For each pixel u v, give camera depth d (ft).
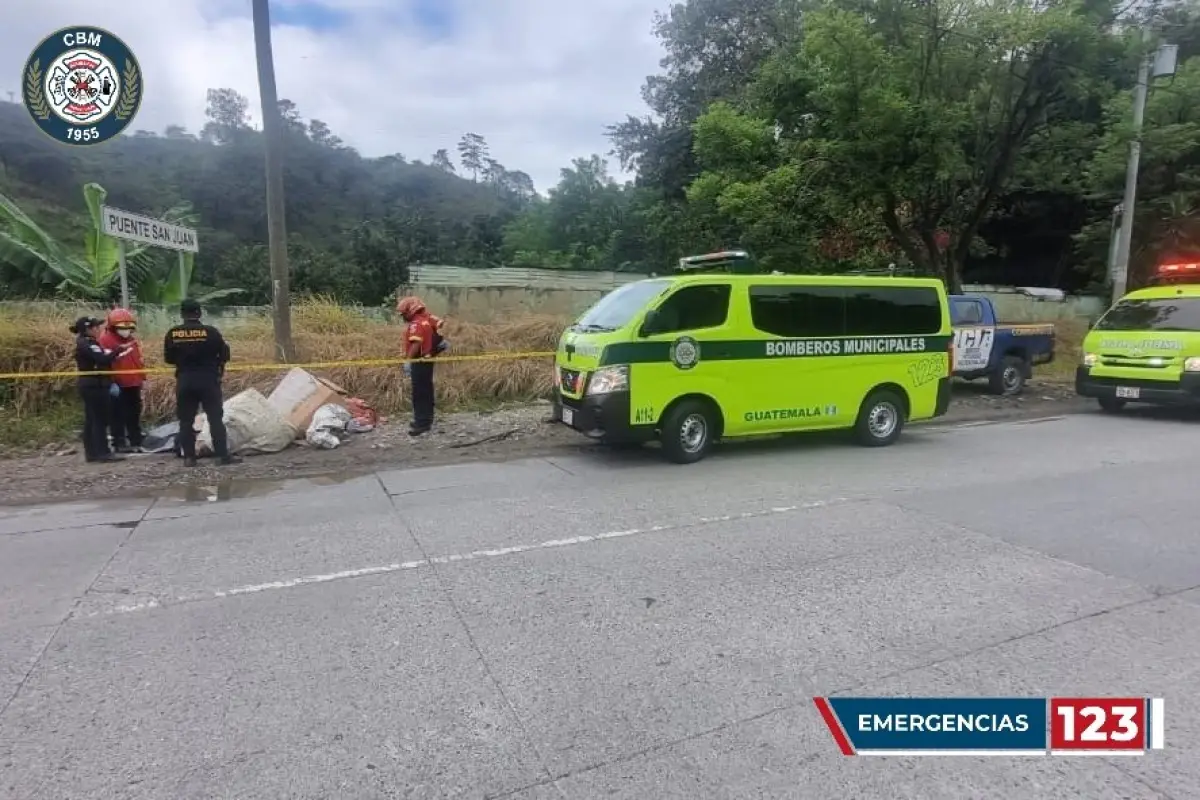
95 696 10.66
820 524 18.80
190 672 11.34
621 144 96.48
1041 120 48.85
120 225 29.60
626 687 10.84
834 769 8.99
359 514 20.07
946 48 45.62
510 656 11.78
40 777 8.82
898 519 19.25
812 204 50.01
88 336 26.89
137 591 14.64
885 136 44.14
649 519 19.31
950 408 41.50
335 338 40.14
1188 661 11.67
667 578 15.07
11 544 17.85
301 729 9.81
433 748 9.38
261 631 12.75
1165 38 51.29
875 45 43.62
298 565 15.99
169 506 21.35
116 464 26.78
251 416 28.53
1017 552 16.67
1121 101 54.60
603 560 16.15
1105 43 43.70
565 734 9.68
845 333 28.91
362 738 9.61
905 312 30.27
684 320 25.96
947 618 13.19
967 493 22.03
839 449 29.58
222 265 115.96
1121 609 13.61
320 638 12.45
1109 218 75.56
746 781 8.74
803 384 28.17
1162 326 38.34
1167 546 17.17
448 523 19.06
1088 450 29.30
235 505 21.33
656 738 9.60
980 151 48.57
